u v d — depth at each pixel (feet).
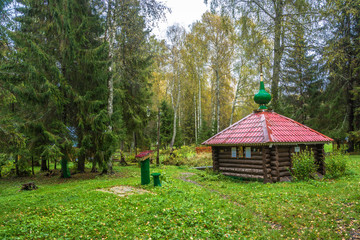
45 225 18.79
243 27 64.03
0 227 18.74
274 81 63.98
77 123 50.29
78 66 47.91
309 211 21.26
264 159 37.50
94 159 49.78
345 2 54.60
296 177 37.29
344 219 18.69
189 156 76.79
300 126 43.83
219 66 84.84
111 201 25.38
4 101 30.48
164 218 19.48
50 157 43.39
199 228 17.74
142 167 35.76
